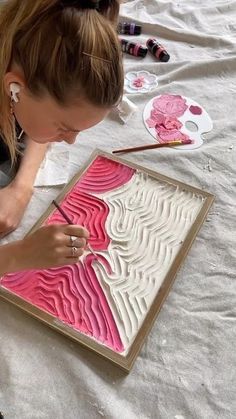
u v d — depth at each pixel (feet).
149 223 2.90
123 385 2.37
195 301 2.69
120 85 2.08
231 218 3.08
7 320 2.52
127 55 4.06
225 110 3.76
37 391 2.32
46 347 2.45
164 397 2.36
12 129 2.74
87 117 2.14
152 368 2.43
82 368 2.39
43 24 1.95
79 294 2.58
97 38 1.94
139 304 2.56
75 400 2.31
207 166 3.37
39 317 2.48
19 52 2.03
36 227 2.83
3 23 2.10
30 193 2.98
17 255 2.51
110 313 2.52
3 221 2.80
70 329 2.45
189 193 3.09
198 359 2.49
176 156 3.38
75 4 1.96
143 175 3.15
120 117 3.55
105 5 2.05
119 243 2.79
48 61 1.95
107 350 2.40
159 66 3.94
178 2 4.58
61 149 3.31
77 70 1.94
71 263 2.56
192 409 2.33
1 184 3.12
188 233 2.88
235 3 4.58
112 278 2.64
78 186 3.05
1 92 2.34
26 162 3.07
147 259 2.74
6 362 2.39
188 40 4.24
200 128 3.61
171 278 2.67
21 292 2.57
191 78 3.96
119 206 2.97
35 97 2.12
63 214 2.71
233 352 2.53
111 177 3.13
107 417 2.27
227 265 2.85
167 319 2.60
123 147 3.42
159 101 3.74
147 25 4.25
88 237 2.67
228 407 2.35
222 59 4.00
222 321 2.63
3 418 2.23
